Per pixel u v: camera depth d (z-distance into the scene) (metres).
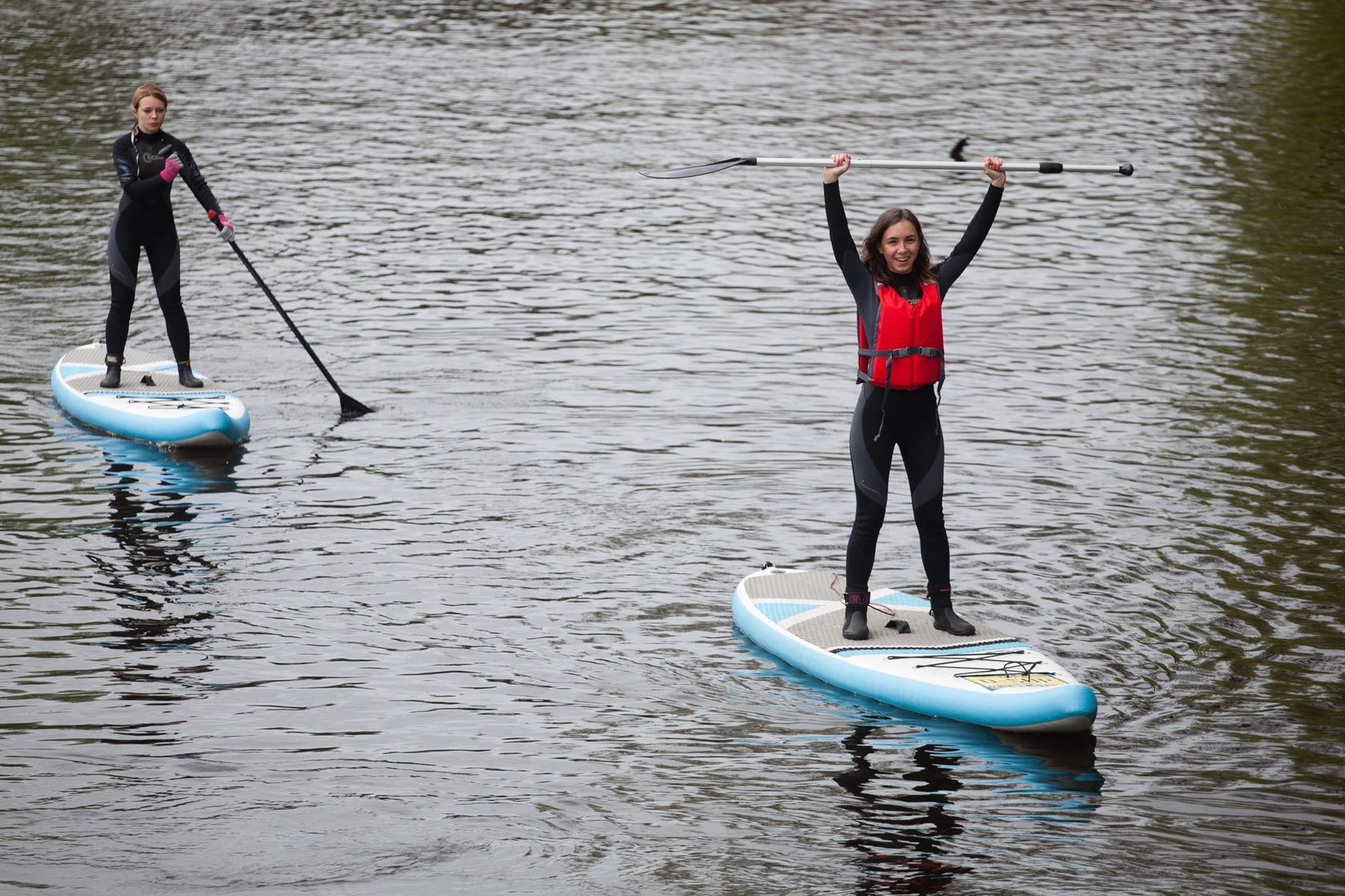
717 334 36.94
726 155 55.44
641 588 22.88
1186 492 26.58
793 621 21.11
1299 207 49.22
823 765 17.77
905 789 17.19
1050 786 17.20
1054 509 25.84
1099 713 18.98
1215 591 22.53
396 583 22.83
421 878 15.20
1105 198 50.56
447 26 83.62
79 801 16.56
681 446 29.19
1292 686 19.64
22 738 17.95
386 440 29.48
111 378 31.20
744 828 16.23
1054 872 15.33
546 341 36.19
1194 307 38.88
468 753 17.88
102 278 40.59
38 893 14.77
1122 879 15.20
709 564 23.81
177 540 24.38
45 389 32.25
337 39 79.19
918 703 19.16
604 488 26.95
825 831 16.19
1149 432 29.84
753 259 43.97
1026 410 31.25
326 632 21.16
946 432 29.97
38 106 61.66
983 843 15.93
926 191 51.88
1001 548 24.20
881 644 20.30
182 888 14.91
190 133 58.28
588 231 46.81
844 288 41.28
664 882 15.15
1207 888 15.06
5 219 45.88
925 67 72.69
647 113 62.59
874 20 86.62
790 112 62.34
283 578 22.94
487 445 29.16
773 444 29.38
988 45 78.88
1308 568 23.33
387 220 47.38
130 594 22.27
